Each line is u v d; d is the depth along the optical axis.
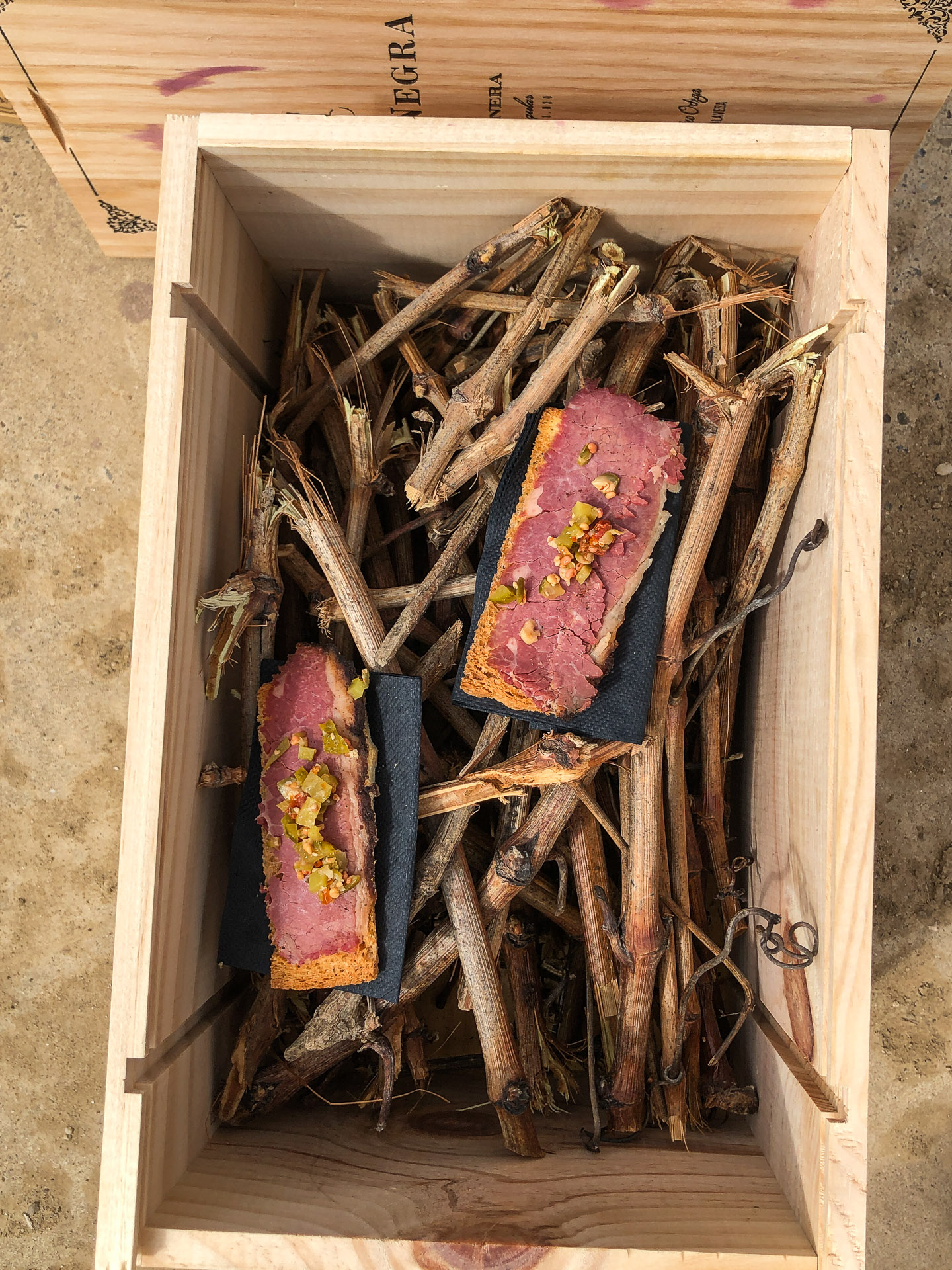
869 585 0.49
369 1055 0.61
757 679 0.60
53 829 0.74
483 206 0.54
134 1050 0.47
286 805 0.52
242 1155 0.52
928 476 0.75
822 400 0.53
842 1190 0.47
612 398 0.54
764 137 0.50
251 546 0.54
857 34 0.51
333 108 0.58
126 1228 0.46
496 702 0.52
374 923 0.52
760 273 0.58
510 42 0.52
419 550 0.63
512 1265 0.46
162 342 0.49
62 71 0.55
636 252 0.58
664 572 0.53
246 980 0.59
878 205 0.50
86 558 0.75
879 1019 0.72
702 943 0.59
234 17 0.52
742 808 0.62
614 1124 0.56
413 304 0.57
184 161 0.50
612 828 0.55
